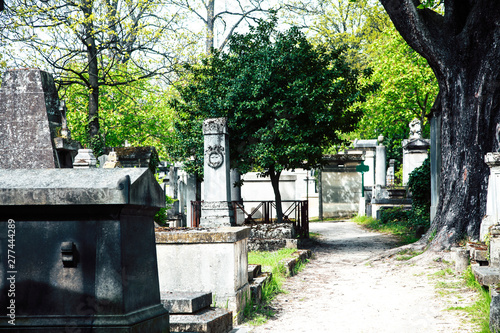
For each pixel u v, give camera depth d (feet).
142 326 9.47
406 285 26.61
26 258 9.27
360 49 127.65
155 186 10.62
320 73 48.32
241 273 20.47
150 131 97.14
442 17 35.65
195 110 55.57
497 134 33.32
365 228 72.08
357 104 97.91
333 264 37.78
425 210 58.80
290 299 24.17
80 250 9.21
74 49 67.92
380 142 102.99
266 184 87.86
